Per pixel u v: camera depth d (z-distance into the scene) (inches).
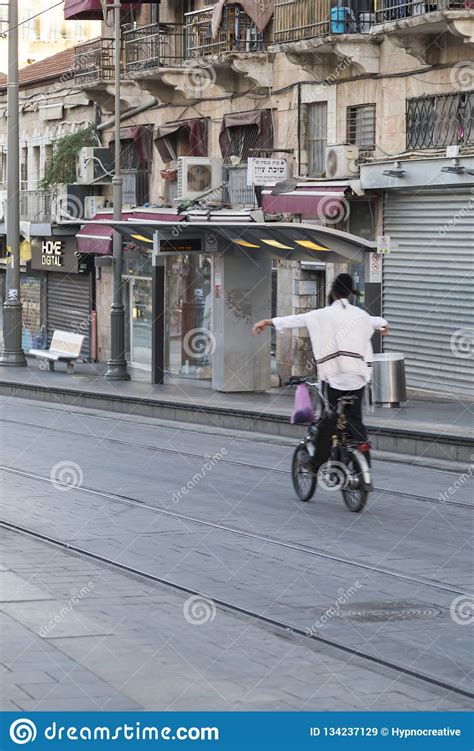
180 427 1023.6
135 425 1040.8
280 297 1385.3
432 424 871.1
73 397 1270.9
